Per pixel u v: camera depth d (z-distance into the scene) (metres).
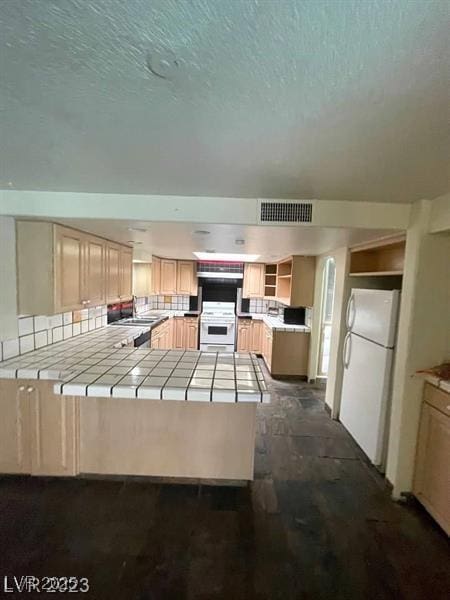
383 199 2.04
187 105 0.99
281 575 1.63
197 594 1.52
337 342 3.53
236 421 2.34
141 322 4.44
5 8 0.64
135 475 2.38
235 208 2.10
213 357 2.63
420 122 1.05
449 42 0.69
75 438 2.32
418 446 2.18
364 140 1.20
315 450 2.89
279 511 2.10
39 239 2.28
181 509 2.09
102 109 1.02
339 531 1.94
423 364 2.16
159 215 2.09
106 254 3.13
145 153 1.38
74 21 0.67
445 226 1.90
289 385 4.62
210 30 0.68
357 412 2.94
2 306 2.22
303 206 2.09
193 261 6.04
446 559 1.76
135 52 0.75
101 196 2.08
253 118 1.06
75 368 2.23
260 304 6.34
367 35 0.69
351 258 3.36
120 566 1.65
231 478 2.36
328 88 0.88
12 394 2.25
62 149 1.35
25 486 2.27
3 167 1.58
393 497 2.25
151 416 2.34
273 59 0.77
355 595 1.54
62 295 2.38
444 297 2.12
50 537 1.83
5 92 0.93
